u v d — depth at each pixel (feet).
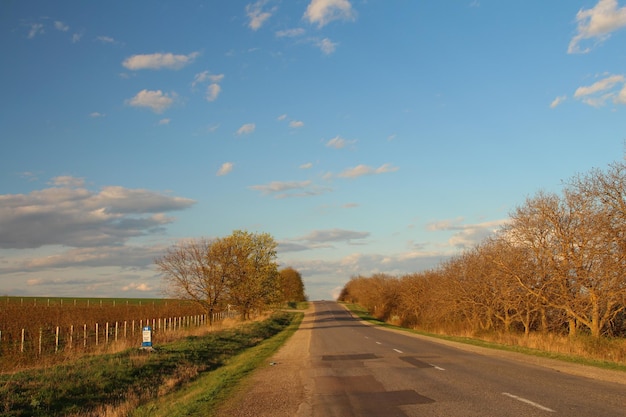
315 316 312.29
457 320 163.73
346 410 35.29
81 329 127.85
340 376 54.03
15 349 79.71
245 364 70.74
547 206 101.30
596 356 70.90
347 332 151.43
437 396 38.81
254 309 221.25
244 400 41.98
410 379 49.39
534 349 82.74
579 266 91.81
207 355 82.74
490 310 135.33
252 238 208.54
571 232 95.71
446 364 62.03
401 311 258.78
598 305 90.38
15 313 150.20
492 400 35.91
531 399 35.65
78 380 51.31
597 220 86.22
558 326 112.27
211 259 178.50
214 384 52.60
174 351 78.23
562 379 46.16
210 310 179.73
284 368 64.13
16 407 41.14
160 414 39.63
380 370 57.82
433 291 173.58
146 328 77.51
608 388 40.32
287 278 444.96
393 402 37.32
